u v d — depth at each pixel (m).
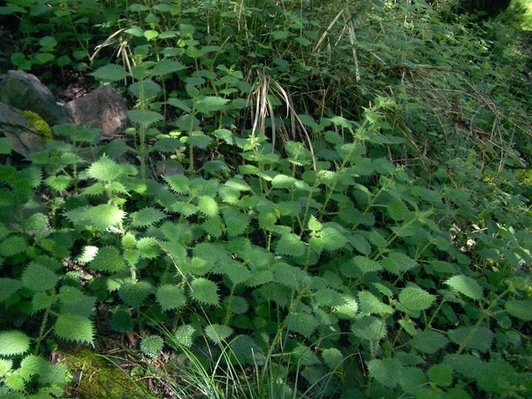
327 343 2.49
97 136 2.79
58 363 2.13
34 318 2.27
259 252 2.28
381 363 2.15
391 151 3.62
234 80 3.21
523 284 2.54
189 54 3.22
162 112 3.43
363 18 4.15
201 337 2.43
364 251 2.53
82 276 2.48
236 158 3.33
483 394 2.68
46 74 3.46
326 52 3.77
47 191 2.75
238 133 3.45
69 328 1.94
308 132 3.57
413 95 3.83
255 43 3.75
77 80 3.56
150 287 2.31
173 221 2.81
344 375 2.47
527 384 2.17
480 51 5.35
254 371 2.35
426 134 3.77
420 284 2.99
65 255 2.36
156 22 3.40
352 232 2.91
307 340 2.51
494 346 2.94
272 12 3.87
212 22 3.74
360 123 3.63
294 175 3.21
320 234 2.40
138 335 2.38
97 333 2.34
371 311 2.17
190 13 3.73
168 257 2.41
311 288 2.36
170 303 2.09
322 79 3.65
